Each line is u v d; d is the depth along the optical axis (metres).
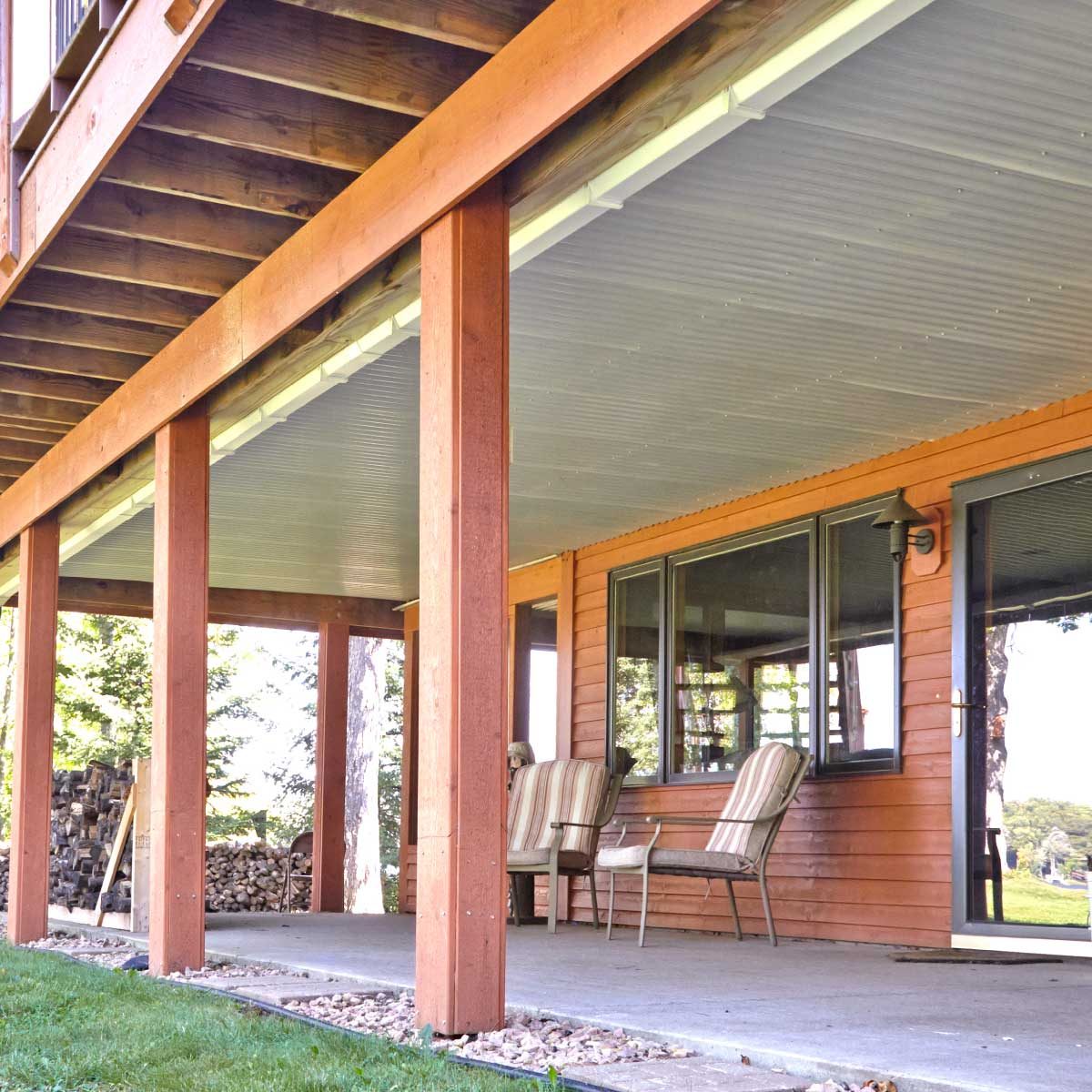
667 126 3.31
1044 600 6.08
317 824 11.14
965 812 6.28
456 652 3.67
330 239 4.45
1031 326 5.18
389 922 9.30
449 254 3.77
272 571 10.39
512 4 3.55
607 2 3.07
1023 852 6.02
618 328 5.26
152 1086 3.12
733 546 8.08
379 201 4.15
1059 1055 3.11
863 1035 3.44
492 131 3.53
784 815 6.60
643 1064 3.21
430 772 3.73
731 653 8.00
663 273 4.72
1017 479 6.28
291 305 4.69
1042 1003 4.14
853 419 6.41
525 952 6.20
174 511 5.74
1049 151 3.83
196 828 5.70
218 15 3.69
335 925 8.82
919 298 4.93
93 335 5.86
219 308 5.35
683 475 7.53
